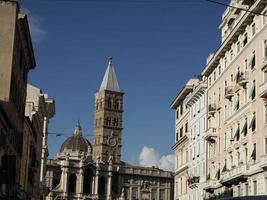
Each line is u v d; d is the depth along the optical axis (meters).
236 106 67.94
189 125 95.94
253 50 62.06
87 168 189.62
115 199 193.62
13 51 54.16
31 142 84.50
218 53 75.25
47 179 183.25
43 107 104.06
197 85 91.25
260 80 59.31
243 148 64.12
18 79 60.59
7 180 38.12
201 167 85.00
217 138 76.50
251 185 59.78
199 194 84.25
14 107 57.69
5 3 54.69
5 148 51.88
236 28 66.62
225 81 73.69
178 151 105.94
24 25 58.03
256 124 59.78
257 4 58.84
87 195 187.38
